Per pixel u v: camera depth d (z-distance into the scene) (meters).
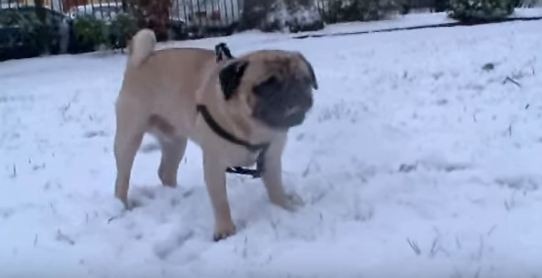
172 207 1.39
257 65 1.12
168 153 1.49
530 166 1.48
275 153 1.27
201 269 1.11
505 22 4.59
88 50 4.72
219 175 1.22
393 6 5.40
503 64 2.74
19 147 2.08
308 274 1.06
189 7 5.19
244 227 1.26
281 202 1.33
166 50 1.38
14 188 1.63
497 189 1.36
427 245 1.12
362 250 1.12
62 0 5.11
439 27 4.61
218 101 1.17
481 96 2.19
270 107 1.11
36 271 1.15
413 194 1.35
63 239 1.28
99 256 1.19
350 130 1.88
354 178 1.47
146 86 1.36
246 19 5.21
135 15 4.67
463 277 1.01
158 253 1.19
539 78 2.38
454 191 1.36
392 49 3.63
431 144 1.70
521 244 1.10
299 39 4.50
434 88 2.40
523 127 1.79
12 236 1.30
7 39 4.61
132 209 1.42
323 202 1.35
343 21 5.38
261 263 1.11
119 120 1.40
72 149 1.99
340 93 2.48
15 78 3.73
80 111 2.56
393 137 1.79
